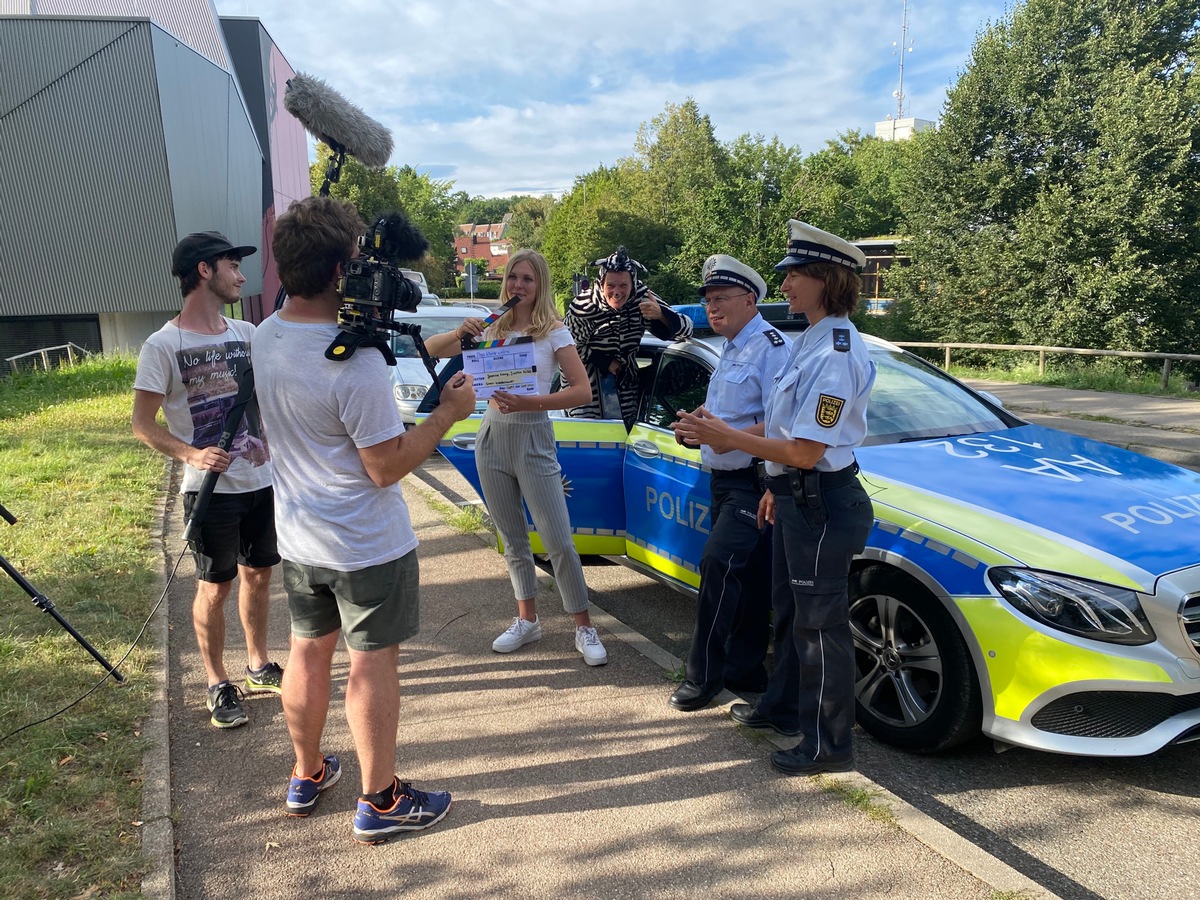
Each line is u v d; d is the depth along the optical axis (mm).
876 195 51938
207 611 3145
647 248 38594
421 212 63188
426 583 4867
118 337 22469
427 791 2764
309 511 2324
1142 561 2773
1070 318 21047
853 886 2326
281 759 2996
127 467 7281
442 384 2473
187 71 22453
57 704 3197
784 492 2768
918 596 3031
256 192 29984
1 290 20484
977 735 3160
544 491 3682
